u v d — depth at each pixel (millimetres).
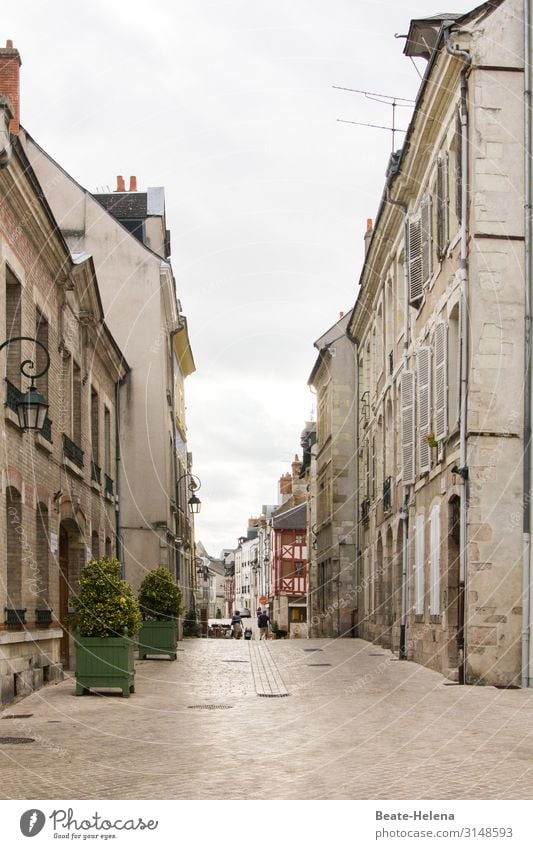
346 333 38656
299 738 11000
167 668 21438
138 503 31750
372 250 29250
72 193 32656
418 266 21781
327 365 42031
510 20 17594
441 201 19828
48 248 17469
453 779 8500
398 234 26047
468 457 17172
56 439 18938
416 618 22203
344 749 10180
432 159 20844
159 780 8578
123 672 15547
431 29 20766
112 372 28594
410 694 15438
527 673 16531
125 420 31859
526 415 17125
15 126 18734
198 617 45062
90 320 22688
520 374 17219
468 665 16766
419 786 8211
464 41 17547
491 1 17578
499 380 17172
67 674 19672
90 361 24062
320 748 10273
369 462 34000
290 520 73688
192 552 50406
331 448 40406
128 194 37625
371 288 31688
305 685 17203
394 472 26578
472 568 16875
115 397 30141
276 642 33250
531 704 14023
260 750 10188
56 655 18547
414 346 23094
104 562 16094
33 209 15781
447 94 18922
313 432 50969
